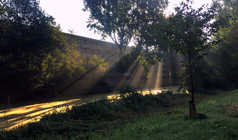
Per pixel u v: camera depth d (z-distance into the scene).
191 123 6.70
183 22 8.73
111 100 12.30
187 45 8.50
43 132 6.25
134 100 12.12
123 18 34.66
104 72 29.62
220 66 29.23
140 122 7.80
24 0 21.09
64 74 23.83
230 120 6.48
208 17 8.52
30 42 20.03
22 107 14.72
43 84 21.38
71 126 6.89
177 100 15.95
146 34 33.66
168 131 5.87
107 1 34.50
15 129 6.51
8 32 19.09
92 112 9.34
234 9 24.39
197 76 21.09
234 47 25.69
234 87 24.83
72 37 28.25
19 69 18.73
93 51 36.56
